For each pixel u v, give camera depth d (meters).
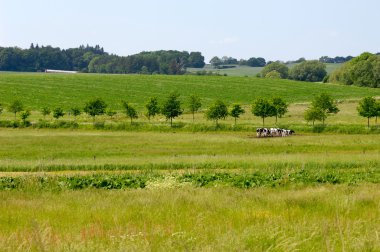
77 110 132.75
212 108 116.50
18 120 119.19
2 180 35.44
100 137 86.56
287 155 52.97
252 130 104.25
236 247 13.55
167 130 107.50
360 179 35.72
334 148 64.75
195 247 13.84
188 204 22.42
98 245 14.45
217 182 34.62
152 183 33.78
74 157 57.78
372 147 65.25
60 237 15.62
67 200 25.00
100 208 21.94
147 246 13.89
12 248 14.12
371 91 196.88
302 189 29.11
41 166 45.94
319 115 107.94
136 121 124.12
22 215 20.50
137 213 20.33
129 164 47.03
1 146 70.81
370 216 19.08
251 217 19.12
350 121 118.00
